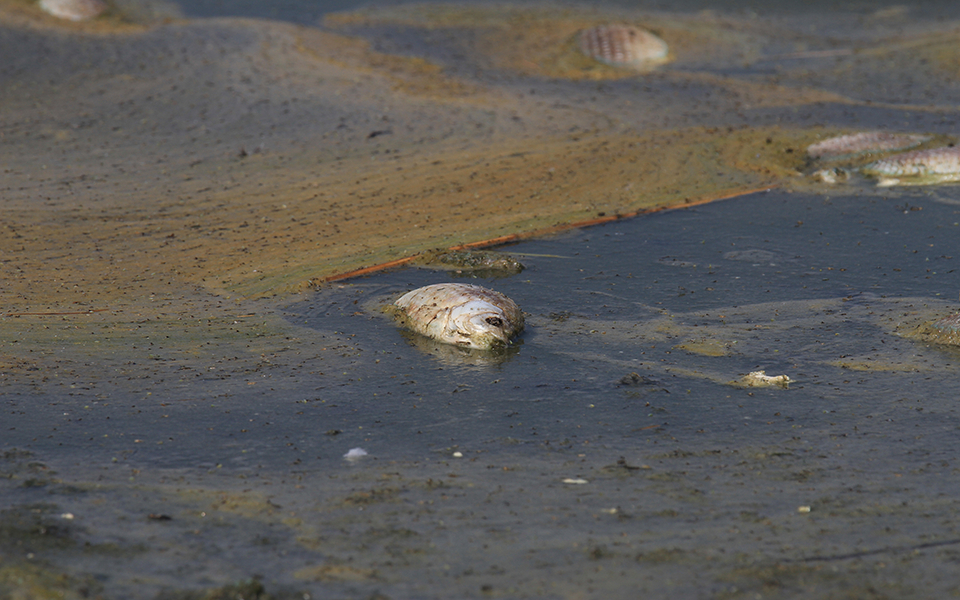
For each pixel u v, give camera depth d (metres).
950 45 61.22
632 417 19.44
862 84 55.19
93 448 17.83
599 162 39.81
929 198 35.66
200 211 34.09
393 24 65.75
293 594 12.63
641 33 61.88
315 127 44.81
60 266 28.70
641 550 13.92
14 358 22.22
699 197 35.78
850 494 15.88
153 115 46.16
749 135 43.81
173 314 25.28
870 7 71.00
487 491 16.05
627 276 28.34
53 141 42.22
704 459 17.47
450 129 44.94
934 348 22.80
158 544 13.97
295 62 55.19
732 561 13.57
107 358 22.44
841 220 33.41
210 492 15.96
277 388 20.89
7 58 53.16
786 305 26.05
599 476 16.67
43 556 13.34
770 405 19.95
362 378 21.50
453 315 23.61
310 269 28.56
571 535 14.41
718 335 24.02
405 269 28.75
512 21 66.62
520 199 35.47
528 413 19.66
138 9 64.69
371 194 35.97
